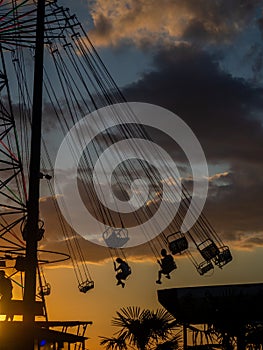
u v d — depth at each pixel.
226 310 19.08
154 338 18.53
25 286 21.91
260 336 18.80
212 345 19.17
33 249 22.28
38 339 21.41
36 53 24.34
